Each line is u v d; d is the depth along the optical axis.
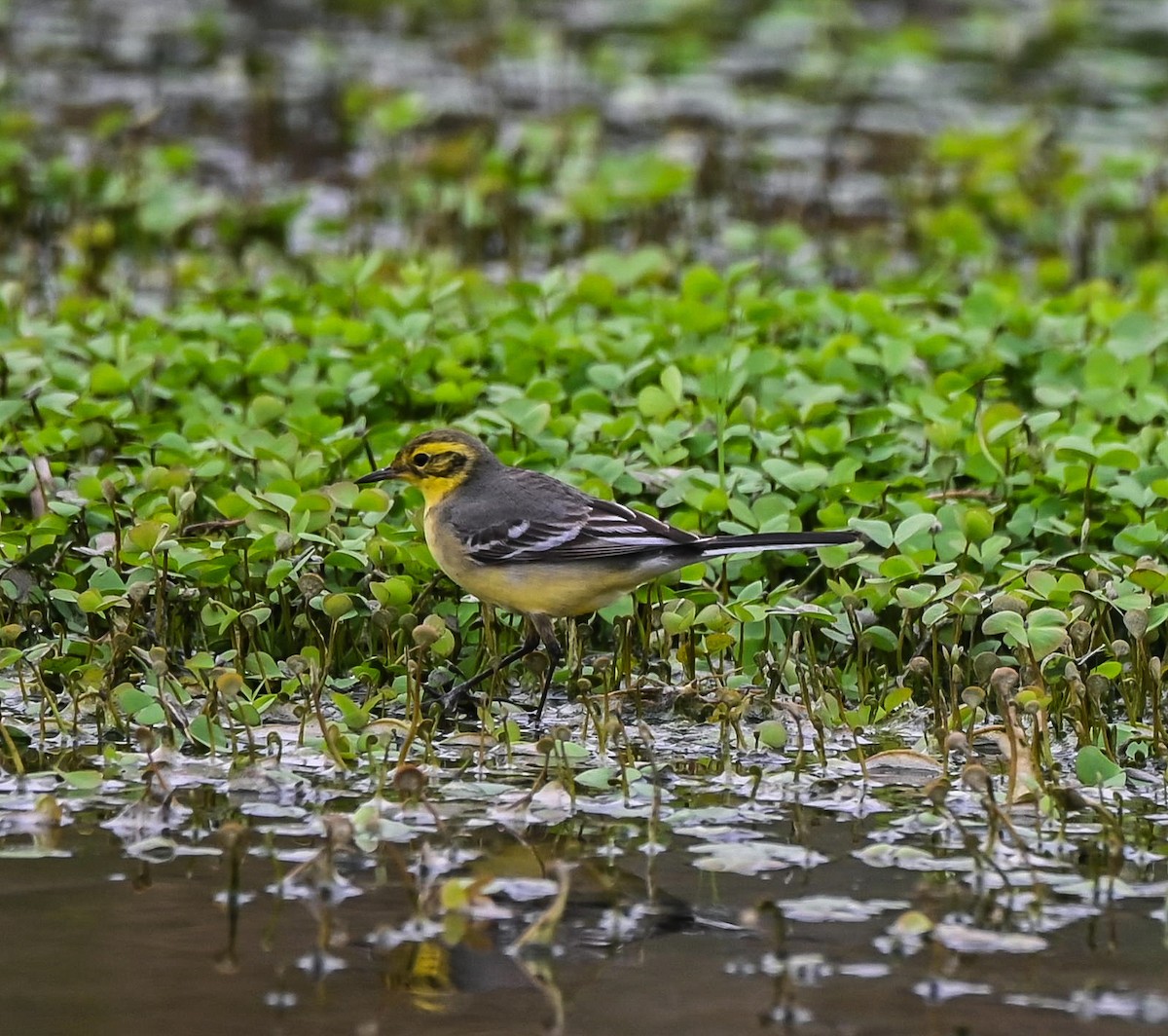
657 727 12.74
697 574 13.95
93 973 8.98
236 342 16.98
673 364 16.69
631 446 15.44
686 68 32.94
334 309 18.67
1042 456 15.12
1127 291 21.58
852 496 14.46
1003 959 9.24
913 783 11.70
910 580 13.59
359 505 13.73
